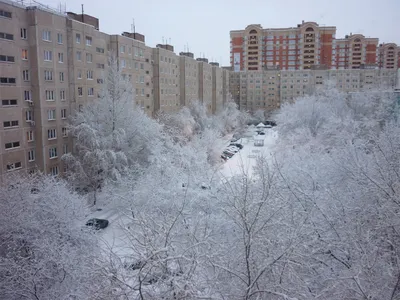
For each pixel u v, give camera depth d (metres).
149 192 20.95
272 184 11.44
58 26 34.44
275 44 142.00
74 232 18.62
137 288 8.58
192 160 31.66
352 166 14.85
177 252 9.54
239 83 112.88
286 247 9.44
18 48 30.80
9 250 17.09
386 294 9.30
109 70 37.62
